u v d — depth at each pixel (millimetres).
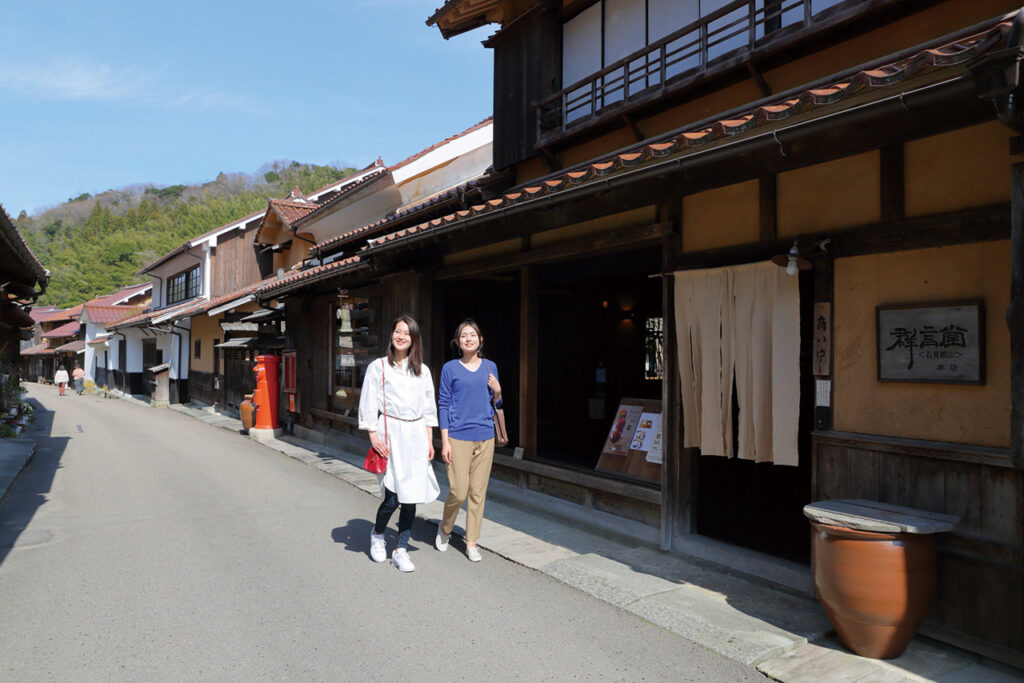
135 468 9305
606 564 4758
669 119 6086
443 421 4941
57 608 3957
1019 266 2721
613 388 8867
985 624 3133
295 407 12578
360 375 10188
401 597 4191
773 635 3516
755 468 6922
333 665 3248
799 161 3924
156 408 22016
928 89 2752
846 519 3160
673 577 4461
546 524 5988
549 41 7559
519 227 6469
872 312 3650
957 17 4129
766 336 4184
